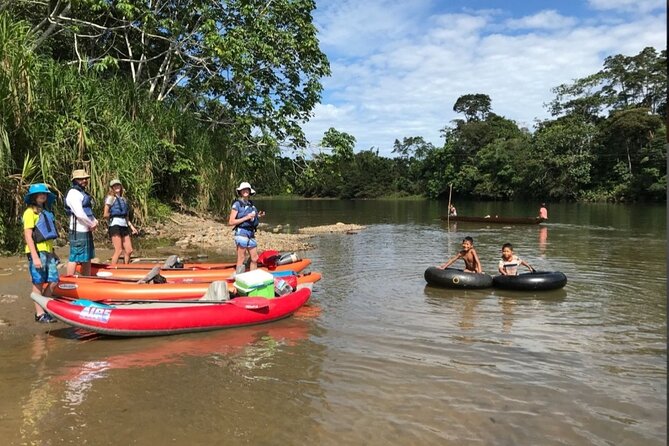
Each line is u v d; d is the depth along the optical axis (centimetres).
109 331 620
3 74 1088
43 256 666
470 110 9381
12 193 1123
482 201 7081
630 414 444
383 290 964
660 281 1063
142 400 460
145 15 1966
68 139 1320
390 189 9612
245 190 907
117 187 1008
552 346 627
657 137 5241
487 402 464
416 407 452
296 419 428
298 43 2372
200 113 2425
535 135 6725
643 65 6391
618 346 628
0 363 543
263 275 754
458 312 796
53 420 419
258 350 603
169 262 957
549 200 6288
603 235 2072
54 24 1762
